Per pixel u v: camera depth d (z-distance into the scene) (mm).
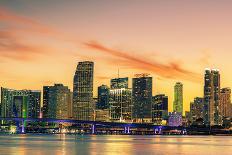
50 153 193750
